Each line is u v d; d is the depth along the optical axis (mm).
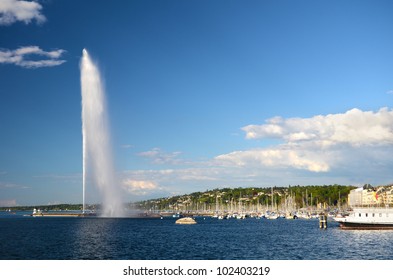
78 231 154875
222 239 121312
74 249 93125
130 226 193750
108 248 95500
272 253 87250
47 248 94750
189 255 84312
